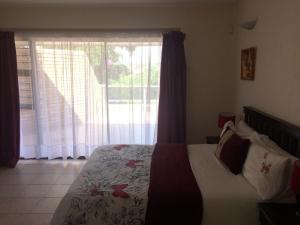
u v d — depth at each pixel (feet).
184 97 12.94
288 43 7.41
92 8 12.80
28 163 13.57
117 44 13.03
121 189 6.66
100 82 13.37
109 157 9.05
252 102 10.39
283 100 7.76
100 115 13.67
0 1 11.99
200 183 6.97
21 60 13.20
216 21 12.73
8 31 12.66
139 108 13.55
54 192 10.48
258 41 9.65
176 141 13.15
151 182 6.95
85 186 6.86
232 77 13.11
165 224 6.12
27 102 13.58
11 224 8.40
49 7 12.80
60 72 13.34
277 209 5.79
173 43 12.42
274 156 6.41
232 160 7.69
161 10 12.75
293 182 5.25
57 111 13.73
